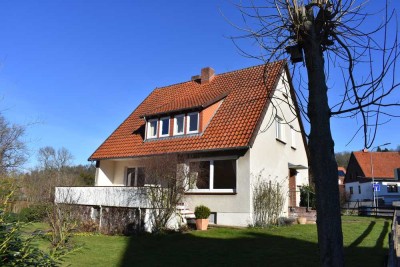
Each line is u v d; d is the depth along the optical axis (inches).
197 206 647.1
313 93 177.6
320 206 162.9
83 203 721.6
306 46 186.4
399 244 380.8
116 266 376.2
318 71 179.5
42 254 172.4
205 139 729.0
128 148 855.7
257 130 684.7
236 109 767.1
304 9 187.6
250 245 472.4
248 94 796.0
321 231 160.7
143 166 654.5
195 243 493.0
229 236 540.1
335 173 166.2
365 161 2524.6
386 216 1031.6
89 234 589.0
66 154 1985.7
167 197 582.2
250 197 653.3
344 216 1087.6
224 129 727.1
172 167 597.9
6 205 173.9
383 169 2438.5
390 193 2361.0
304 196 882.1
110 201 677.9
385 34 178.7
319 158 167.6
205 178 714.8
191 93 949.2
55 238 205.8
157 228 569.9
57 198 718.5
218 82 937.5
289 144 868.6
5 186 184.1
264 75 219.5
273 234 555.2
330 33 192.4
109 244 495.5
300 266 360.8
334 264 155.5
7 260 158.4
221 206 681.0
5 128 832.9
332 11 188.4
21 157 839.7
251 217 649.6
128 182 868.0
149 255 426.9
